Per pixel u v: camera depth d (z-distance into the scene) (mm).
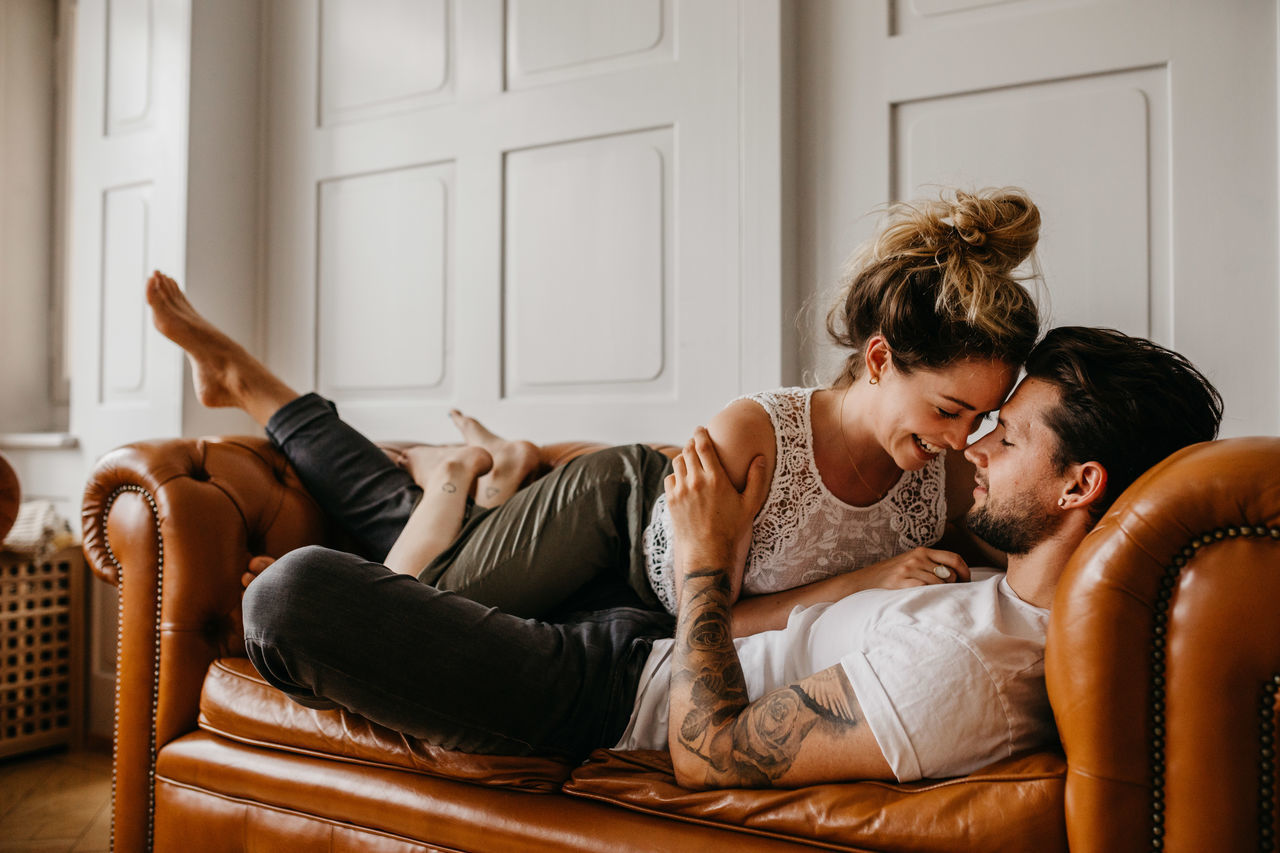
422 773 1123
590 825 991
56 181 2963
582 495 1380
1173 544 770
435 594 1122
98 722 2393
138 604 1416
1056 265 1678
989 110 1740
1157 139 1615
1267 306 1528
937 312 1027
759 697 1041
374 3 2404
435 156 2305
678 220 1985
